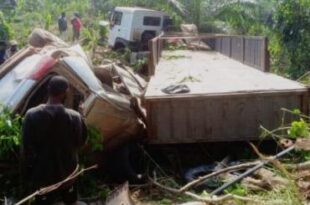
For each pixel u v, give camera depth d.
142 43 21.28
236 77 8.64
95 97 6.14
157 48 12.80
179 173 6.69
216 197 4.77
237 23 23.97
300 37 17.55
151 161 6.94
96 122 6.18
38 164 4.84
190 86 7.52
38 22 26.19
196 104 6.78
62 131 4.85
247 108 6.81
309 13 17.48
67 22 26.77
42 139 4.80
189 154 7.04
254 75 8.93
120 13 21.89
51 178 4.86
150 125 6.79
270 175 5.09
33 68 6.29
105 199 5.70
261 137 6.61
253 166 5.60
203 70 10.25
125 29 21.38
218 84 7.64
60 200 5.46
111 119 6.27
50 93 4.86
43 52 6.90
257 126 6.83
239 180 5.29
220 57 14.14
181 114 6.79
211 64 11.80
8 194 5.49
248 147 6.95
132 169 6.42
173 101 6.76
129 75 9.30
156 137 6.80
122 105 6.38
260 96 6.79
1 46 12.05
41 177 4.85
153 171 6.59
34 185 4.91
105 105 6.18
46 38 8.07
